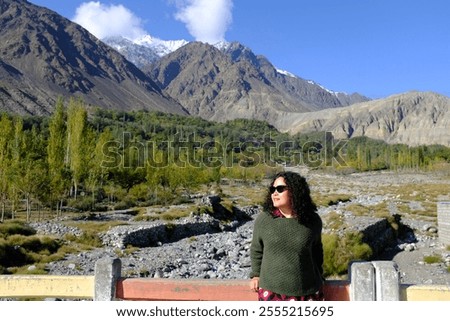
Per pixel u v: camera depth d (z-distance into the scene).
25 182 41.47
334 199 66.56
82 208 52.78
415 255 29.67
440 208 34.12
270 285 4.62
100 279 5.23
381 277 4.88
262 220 4.82
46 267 22.56
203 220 44.09
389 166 172.75
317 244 4.82
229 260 28.08
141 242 33.53
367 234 29.56
